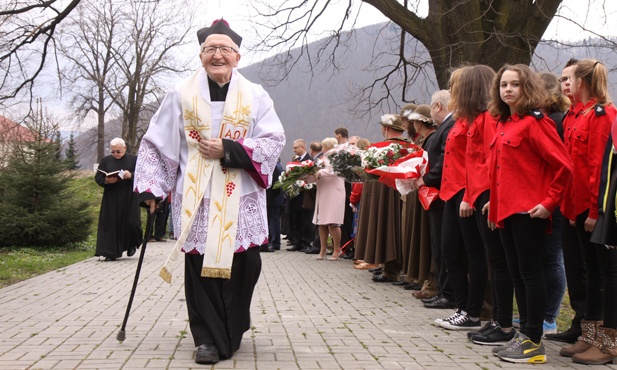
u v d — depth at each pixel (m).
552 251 5.56
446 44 12.21
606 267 4.67
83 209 14.29
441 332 5.72
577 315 5.28
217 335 4.61
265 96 5.12
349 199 12.38
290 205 14.63
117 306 6.81
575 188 4.89
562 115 5.55
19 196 13.62
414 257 7.78
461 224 5.70
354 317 6.41
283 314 6.54
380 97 17.00
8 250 13.02
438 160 6.58
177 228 4.89
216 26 5.01
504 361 4.70
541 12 11.36
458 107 5.50
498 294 5.25
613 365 4.61
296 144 14.13
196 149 4.93
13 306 6.76
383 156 7.60
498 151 4.82
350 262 12.05
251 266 4.84
